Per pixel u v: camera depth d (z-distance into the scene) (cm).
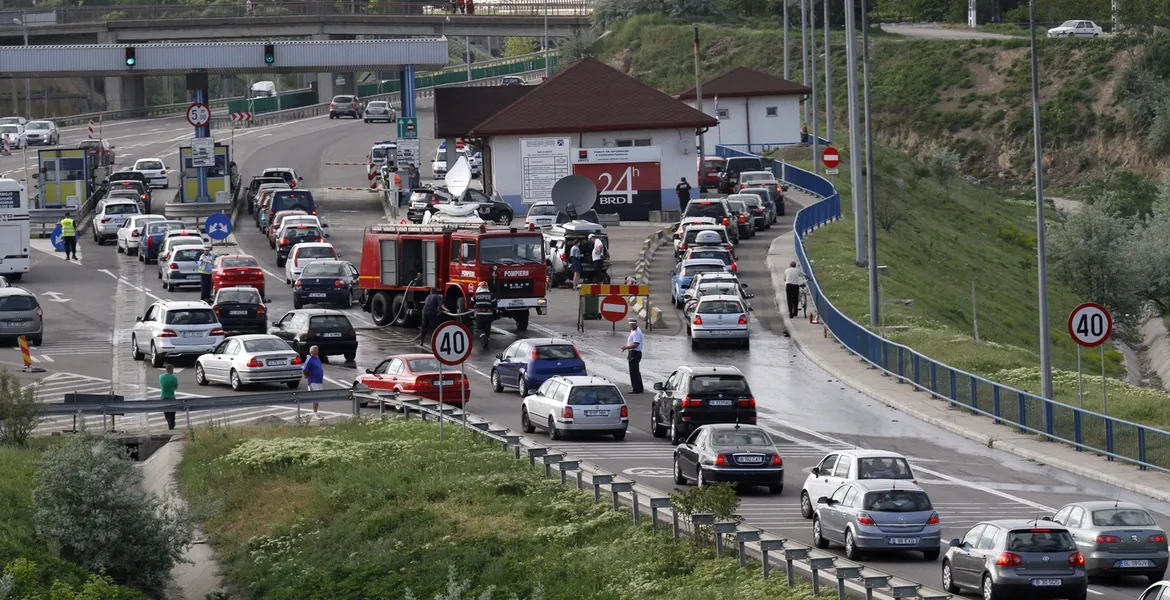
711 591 7000
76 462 9112
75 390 13938
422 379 12744
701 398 11238
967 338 16588
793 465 10906
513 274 16450
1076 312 11931
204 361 14175
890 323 17512
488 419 12556
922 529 7912
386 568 8550
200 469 10906
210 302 18625
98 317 18288
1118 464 10988
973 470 10888
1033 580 6938
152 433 12288
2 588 7831
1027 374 14838
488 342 16212
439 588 7988
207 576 9262
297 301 18212
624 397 13638
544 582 7900
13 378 12188
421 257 16888
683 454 9912
